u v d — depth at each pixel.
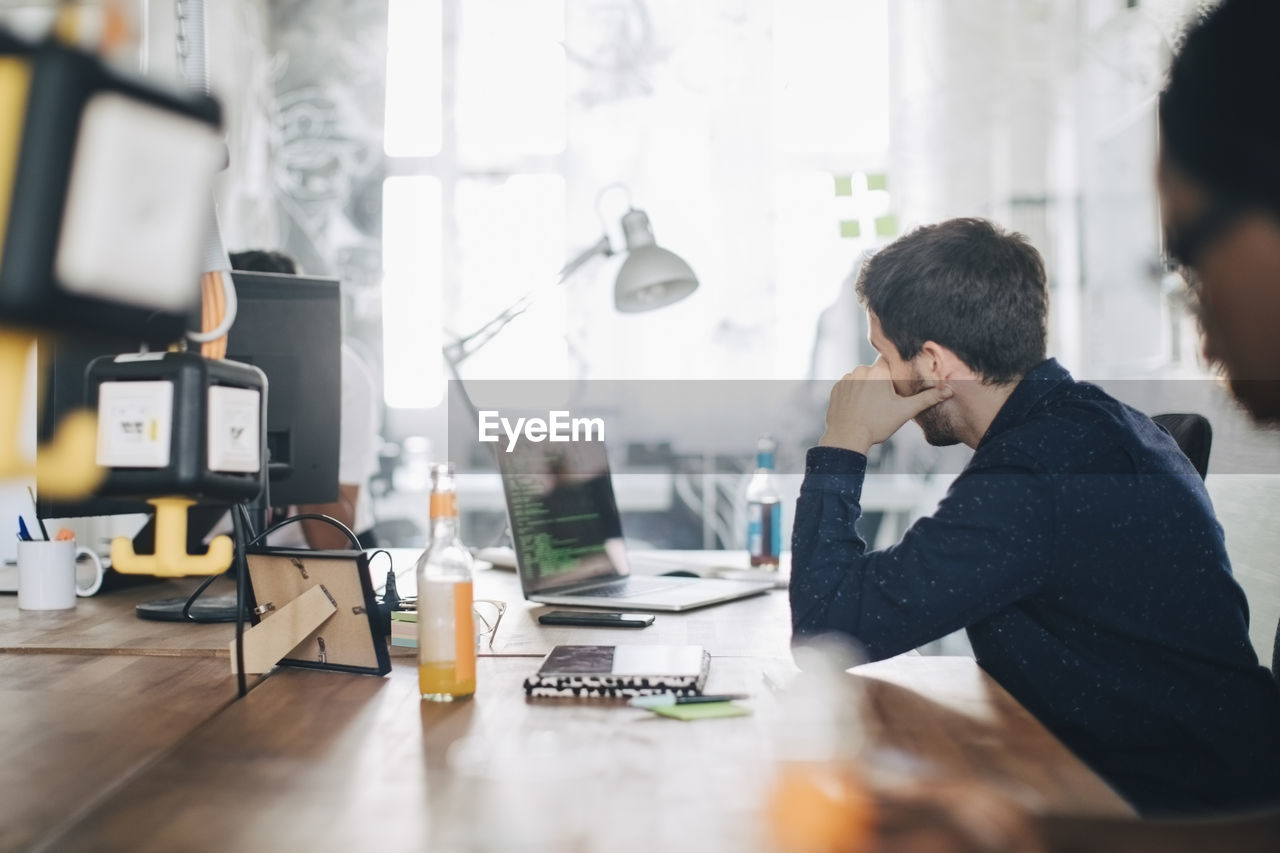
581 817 0.70
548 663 1.07
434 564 1.03
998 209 3.94
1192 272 0.70
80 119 0.47
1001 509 1.15
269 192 4.19
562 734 0.90
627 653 1.11
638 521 4.08
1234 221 0.67
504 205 4.14
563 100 4.12
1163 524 1.17
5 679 1.12
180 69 0.89
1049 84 3.91
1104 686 1.18
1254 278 0.66
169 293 0.53
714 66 4.07
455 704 1.00
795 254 4.06
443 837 0.67
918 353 1.31
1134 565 1.16
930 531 1.16
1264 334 0.67
